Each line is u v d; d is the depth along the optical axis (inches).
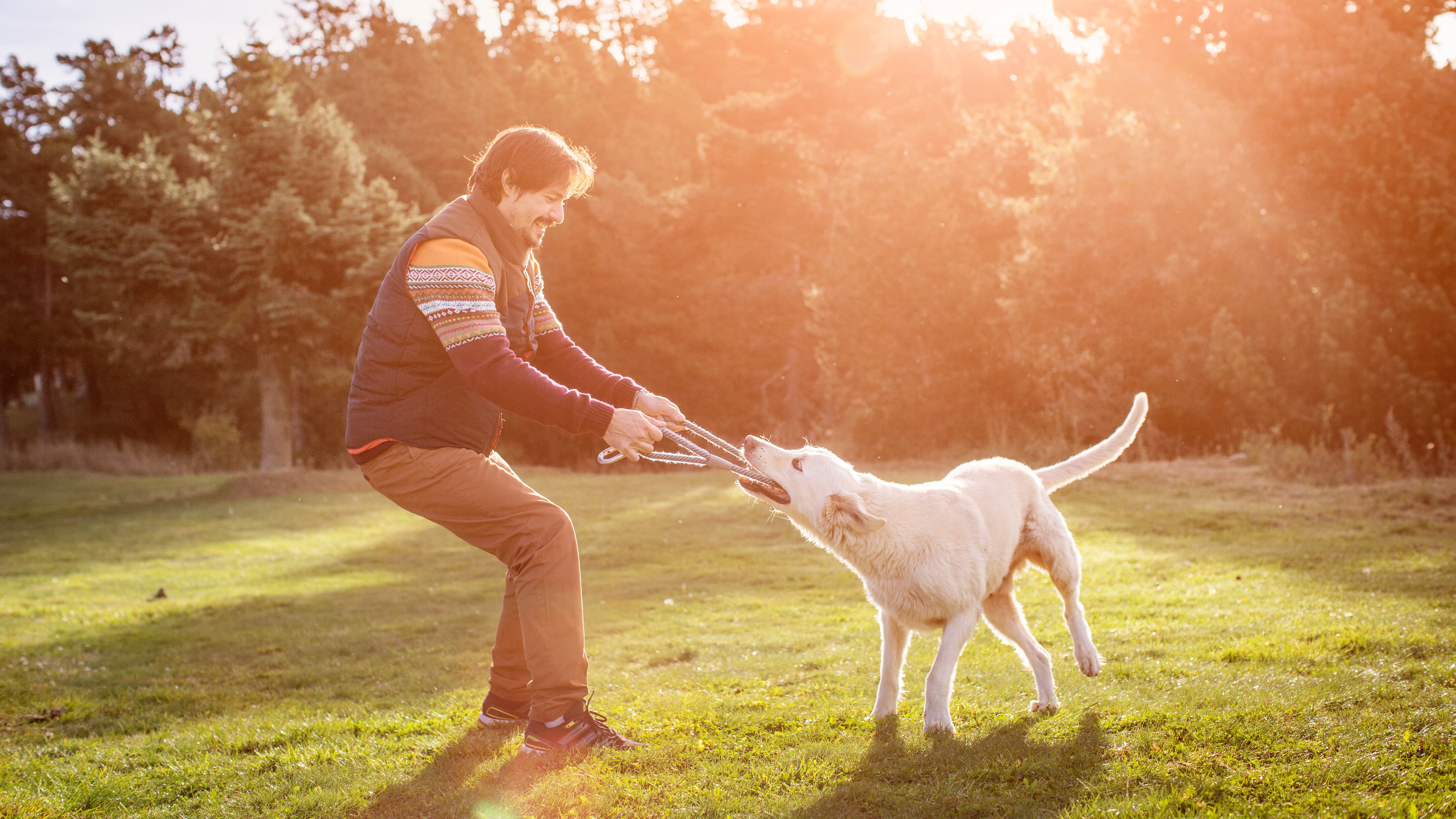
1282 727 131.2
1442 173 553.6
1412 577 257.0
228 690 223.9
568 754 136.8
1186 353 614.9
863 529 145.9
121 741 177.6
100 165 969.5
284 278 959.0
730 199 1181.7
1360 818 102.8
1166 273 617.3
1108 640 208.5
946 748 136.2
